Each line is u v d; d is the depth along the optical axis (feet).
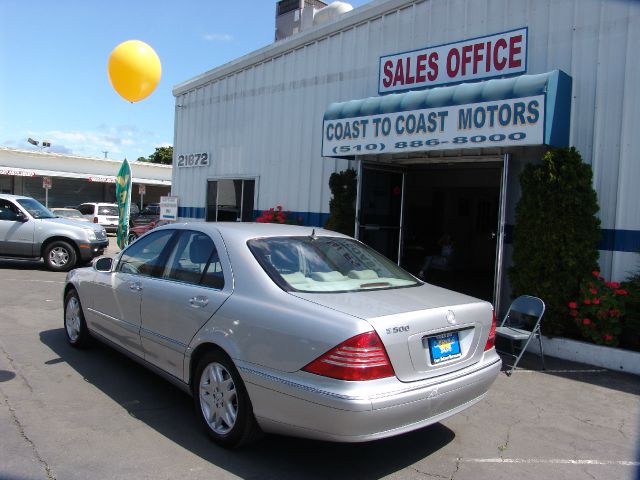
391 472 12.05
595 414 16.02
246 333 11.98
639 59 21.86
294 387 10.84
